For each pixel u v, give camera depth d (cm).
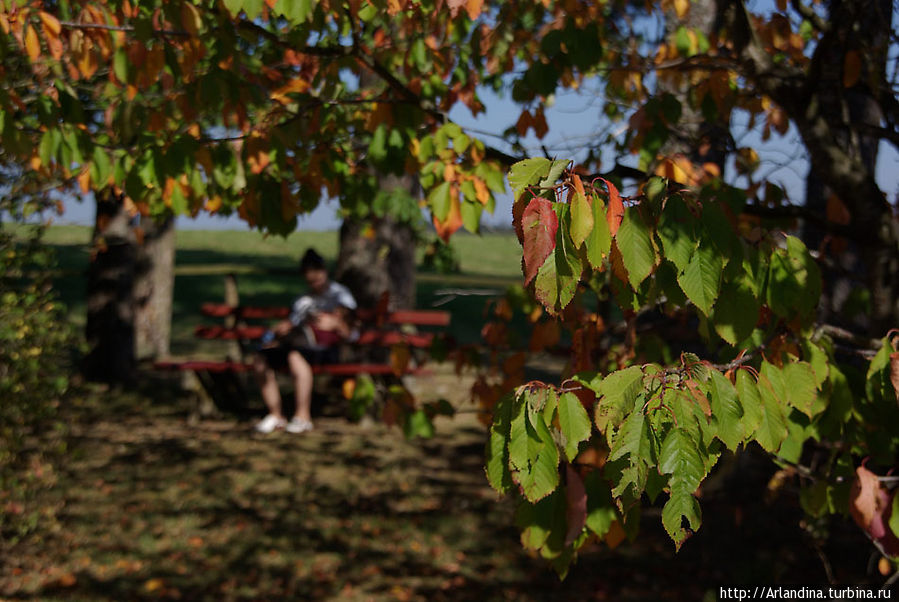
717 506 702
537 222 162
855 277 316
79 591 559
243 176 322
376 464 891
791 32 407
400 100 347
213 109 304
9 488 627
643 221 178
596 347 316
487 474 194
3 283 597
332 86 356
